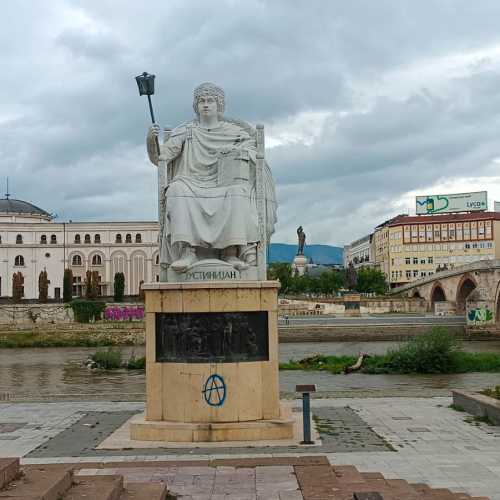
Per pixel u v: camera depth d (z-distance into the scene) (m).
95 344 75.06
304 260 145.25
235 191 15.88
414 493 9.98
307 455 13.37
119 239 138.38
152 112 16.92
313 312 101.50
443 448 14.49
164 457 13.36
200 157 16.84
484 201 156.12
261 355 15.12
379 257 173.88
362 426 17.33
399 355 41.00
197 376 14.88
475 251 150.75
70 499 9.05
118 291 102.00
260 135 16.97
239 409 14.86
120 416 19.78
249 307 15.02
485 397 19.33
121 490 10.20
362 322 83.19
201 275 15.54
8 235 136.88
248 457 13.16
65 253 137.25
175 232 15.62
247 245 16.11
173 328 15.06
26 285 136.38
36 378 44.44
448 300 100.56
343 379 37.53
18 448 15.12
